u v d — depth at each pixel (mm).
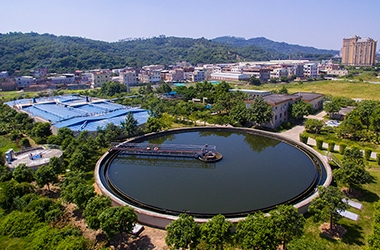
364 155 51906
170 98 115438
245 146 58375
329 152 53812
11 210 35688
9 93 150875
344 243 28312
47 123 66812
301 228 26641
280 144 59875
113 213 27422
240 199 36500
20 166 41312
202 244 25062
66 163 49656
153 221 31250
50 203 34000
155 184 41188
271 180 42094
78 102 102688
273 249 24562
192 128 70125
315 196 33938
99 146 55688
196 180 42375
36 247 27047
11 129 73438
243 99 87875
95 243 28766
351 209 34438
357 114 69438
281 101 75625
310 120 68750
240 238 25703
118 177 43938
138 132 65625
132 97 119000
